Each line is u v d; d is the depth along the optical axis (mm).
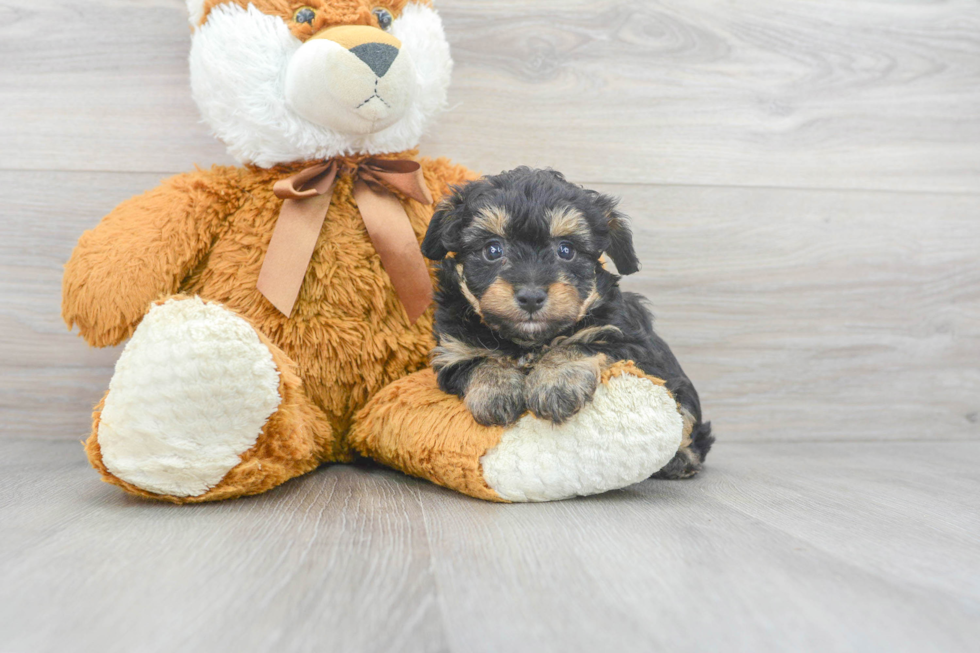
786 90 839
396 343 675
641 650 399
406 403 634
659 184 827
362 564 475
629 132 822
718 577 467
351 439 675
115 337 648
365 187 685
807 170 844
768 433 848
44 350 776
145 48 772
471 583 455
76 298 639
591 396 585
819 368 851
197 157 784
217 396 560
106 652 392
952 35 853
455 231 623
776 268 843
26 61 761
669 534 529
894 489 656
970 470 730
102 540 501
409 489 623
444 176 724
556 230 597
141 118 776
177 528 524
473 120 803
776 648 403
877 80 850
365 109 632
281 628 411
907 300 858
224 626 411
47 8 761
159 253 645
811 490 648
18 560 471
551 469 588
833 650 403
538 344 621
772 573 473
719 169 833
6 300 769
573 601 438
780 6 833
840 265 851
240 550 490
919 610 437
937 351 863
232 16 643
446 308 640
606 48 815
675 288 832
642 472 597
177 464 562
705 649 401
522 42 806
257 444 587
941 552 510
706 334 837
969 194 862
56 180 769
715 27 827
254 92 640
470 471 592
